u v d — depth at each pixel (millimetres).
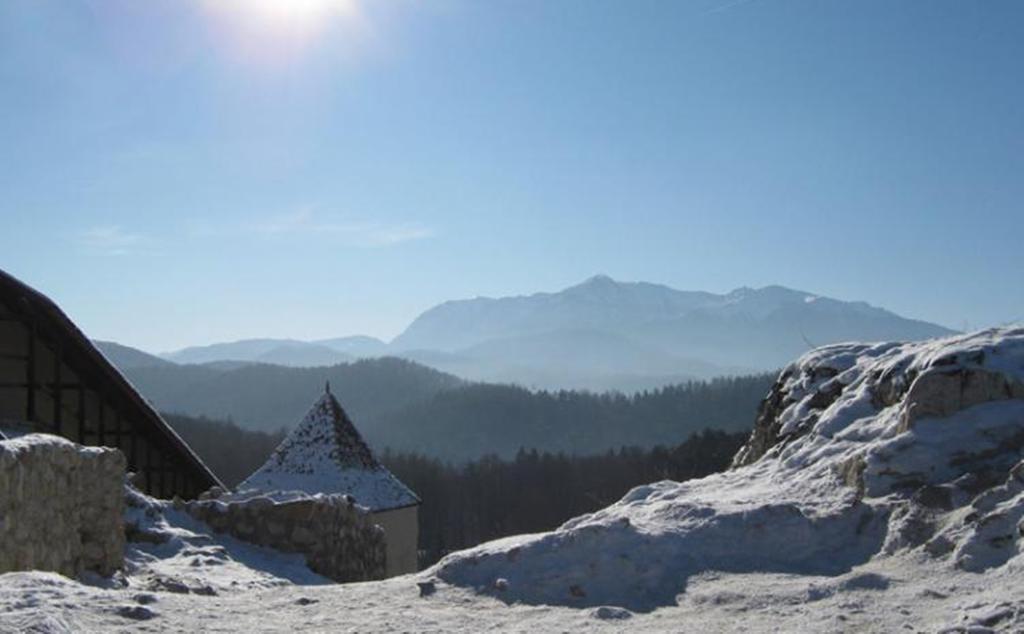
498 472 84250
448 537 76750
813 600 6965
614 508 10945
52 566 9477
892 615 6457
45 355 24609
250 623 6539
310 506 15734
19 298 22078
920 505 8344
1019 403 9438
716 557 7984
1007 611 6023
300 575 14633
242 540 15672
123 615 6379
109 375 24531
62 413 26391
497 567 7863
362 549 17672
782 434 13125
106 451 11016
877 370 11891
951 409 9656
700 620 6711
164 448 27844
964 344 10203
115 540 11078
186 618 6527
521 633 6398
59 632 5594
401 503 31844
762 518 8328
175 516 15391
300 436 32250
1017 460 8812
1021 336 10180
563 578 7625
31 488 8969
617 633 6406
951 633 5863
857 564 7910
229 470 86562
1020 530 7254
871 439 10477
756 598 7082
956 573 7227
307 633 6336
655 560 7812
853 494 9273
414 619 6777
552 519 78312
